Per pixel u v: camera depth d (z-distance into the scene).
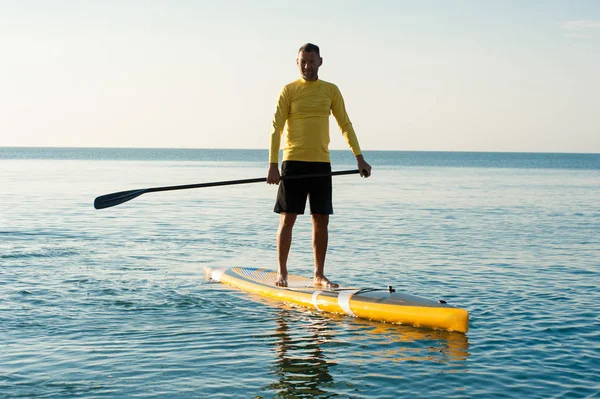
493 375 4.84
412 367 4.99
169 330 5.93
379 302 6.39
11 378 4.64
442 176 51.34
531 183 40.50
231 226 15.09
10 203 20.38
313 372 4.86
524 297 7.48
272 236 13.26
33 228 14.05
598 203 24.03
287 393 4.44
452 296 7.53
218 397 4.35
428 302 6.25
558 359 5.21
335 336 5.78
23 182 33.28
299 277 7.95
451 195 28.06
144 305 6.86
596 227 15.68
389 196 27.06
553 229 15.15
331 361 5.11
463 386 4.62
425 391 4.52
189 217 17.25
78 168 57.59
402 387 4.59
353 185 36.69
